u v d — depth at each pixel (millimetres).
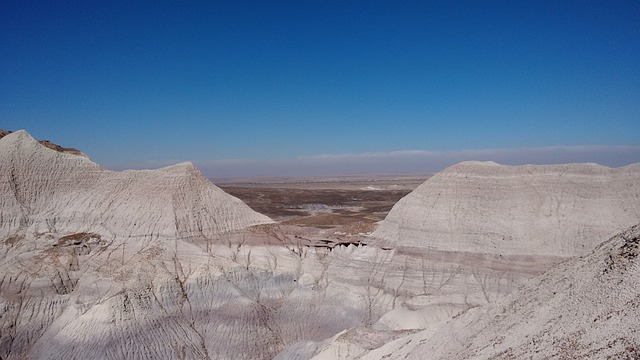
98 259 59469
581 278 23562
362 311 53781
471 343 25438
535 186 58938
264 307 54531
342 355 35531
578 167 59125
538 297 25375
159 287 52344
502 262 54031
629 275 20734
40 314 51625
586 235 53312
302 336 51312
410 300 52156
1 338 48219
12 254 60594
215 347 48062
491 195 59781
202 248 62156
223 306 52875
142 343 46250
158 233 63281
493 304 28594
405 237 61094
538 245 54125
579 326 20328
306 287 58000
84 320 47062
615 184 56281
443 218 60250
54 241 63156
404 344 31469
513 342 22641
